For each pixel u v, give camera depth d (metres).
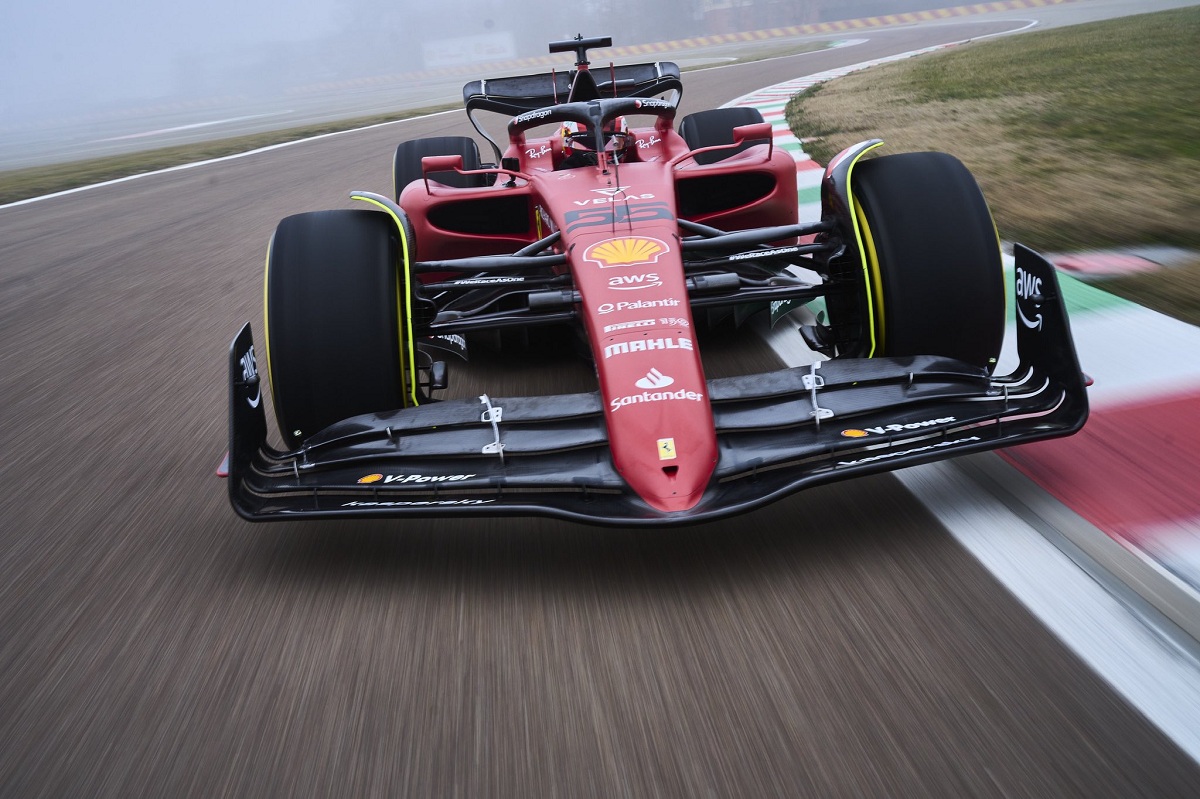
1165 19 23.56
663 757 2.02
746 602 2.52
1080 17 34.88
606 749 2.06
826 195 3.60
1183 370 3.66
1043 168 8.00
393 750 2.11
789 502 2.99
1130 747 1.95
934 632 2.34
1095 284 4.84
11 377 5.27
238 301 6.51
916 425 2.85
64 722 2.30
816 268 3.98
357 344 3.15
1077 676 2.15
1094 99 11.80
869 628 2.37
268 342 3.13
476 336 4.51
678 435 2.76
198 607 2.74
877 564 2.63
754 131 4.44
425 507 2.67
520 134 5.02
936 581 2.53
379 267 3.25
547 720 2.16
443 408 3.08
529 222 4.69
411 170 6.15
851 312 3.65
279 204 11.00
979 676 2.18
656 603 2.55
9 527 3.38
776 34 58.66
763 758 2.00
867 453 2.79
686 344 3.03
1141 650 2.21
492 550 2.89
